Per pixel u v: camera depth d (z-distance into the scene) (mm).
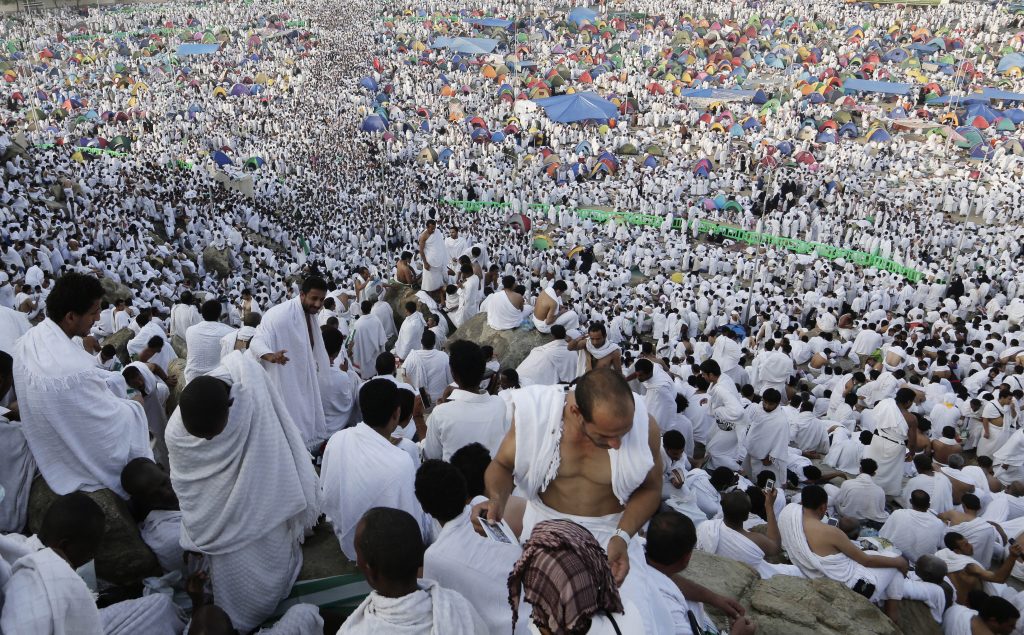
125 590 4738
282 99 61188
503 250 31984
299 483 4574
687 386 11625
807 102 57094
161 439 6859
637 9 91750
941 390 15508
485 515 3775
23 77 63719
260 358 5926
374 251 33000
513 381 8625
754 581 5750
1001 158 45938
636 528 3199
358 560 3316
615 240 38031
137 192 31719
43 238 22734
